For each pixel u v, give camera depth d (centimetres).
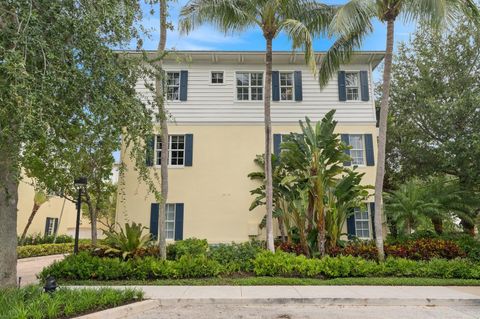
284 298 709
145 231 1393
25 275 1067
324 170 1135
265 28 1082
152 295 724
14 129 440
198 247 1031
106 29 540
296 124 1496
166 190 984
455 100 1327
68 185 1159
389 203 1387
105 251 988
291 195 1181
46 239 1923
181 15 1064
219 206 1432
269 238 1029
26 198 1912
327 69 1195
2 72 425
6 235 626
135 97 683
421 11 921
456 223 1598
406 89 1494
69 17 496
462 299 709
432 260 956
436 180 1521
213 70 1529
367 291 769
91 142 608
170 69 1525
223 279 875
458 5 930
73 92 527
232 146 1475
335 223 1123
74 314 541
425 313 647
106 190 1309
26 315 474
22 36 452
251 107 1504
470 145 1268
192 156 1463
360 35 1137
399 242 1218
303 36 1003
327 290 777
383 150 1026
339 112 1503
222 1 1028
